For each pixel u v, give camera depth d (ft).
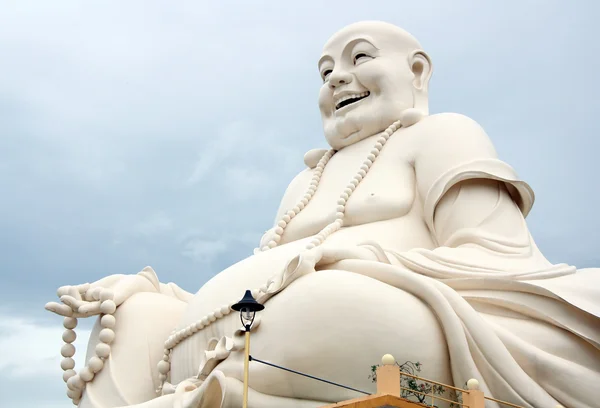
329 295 29.40
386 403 24.67
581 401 29.35
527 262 33.32
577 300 30.63
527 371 29.86
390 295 29.78
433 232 36.09
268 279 31.78
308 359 28.96
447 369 29.60
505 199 35.55
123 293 36.47
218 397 29.63
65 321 36.17
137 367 35.06
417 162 37.22
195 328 32.89
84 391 35.50
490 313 31.76
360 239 35.19
